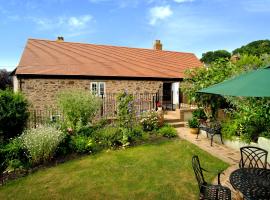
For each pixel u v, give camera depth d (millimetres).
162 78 17047
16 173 7098
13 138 8922
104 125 11297
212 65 12734
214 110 11656
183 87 13602
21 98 9320
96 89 15484
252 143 8016
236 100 9516
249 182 4348
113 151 8844
